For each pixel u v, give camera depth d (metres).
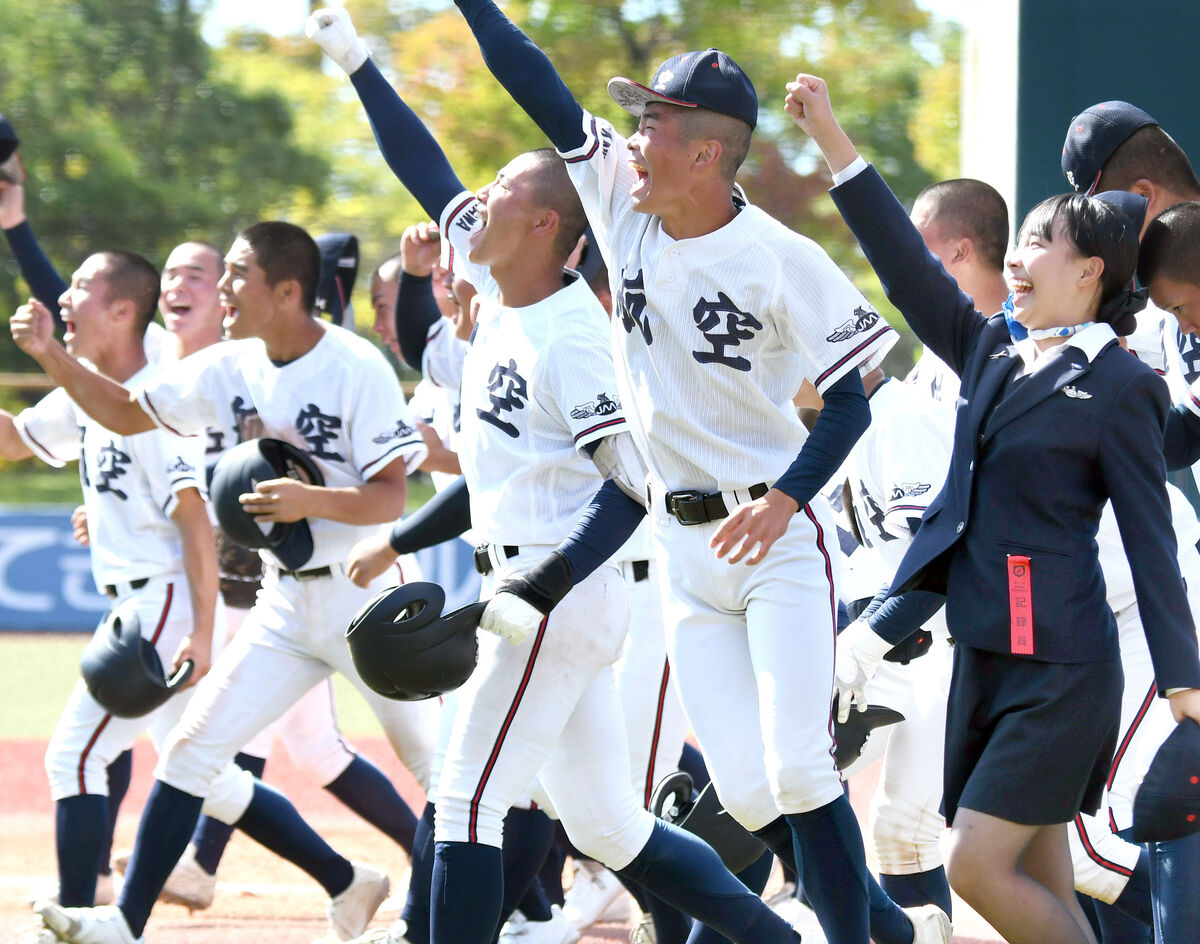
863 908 8.85
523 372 9.22
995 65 18.50
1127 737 10.30
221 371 11.62
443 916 9.07
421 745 12.70
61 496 54.28
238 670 11.24
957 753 8.85
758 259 8.61
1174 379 10.32
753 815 9.13
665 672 11.20
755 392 8.85
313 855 12.18
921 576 8.93
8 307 66.62
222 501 11.02
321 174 68.56
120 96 68.38
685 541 9.16
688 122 8.53
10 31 66.44
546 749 9.19
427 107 60.34
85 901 11.62
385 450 11.27
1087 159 11.10
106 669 11.15
